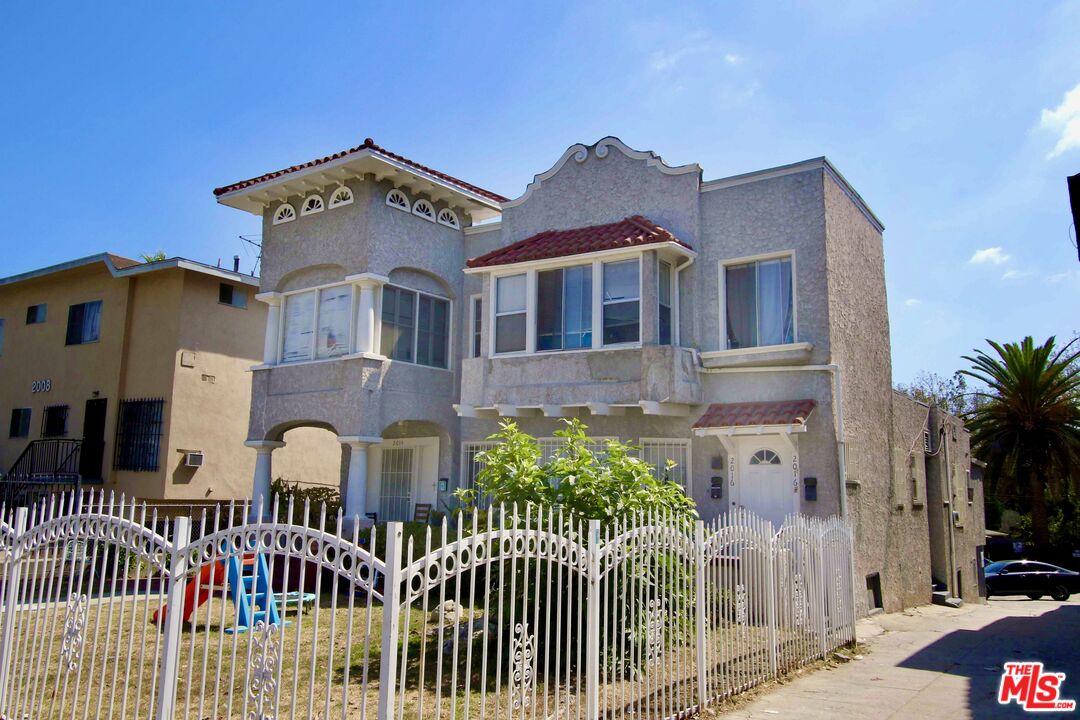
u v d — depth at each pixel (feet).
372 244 57.36
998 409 114.32
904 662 36.86
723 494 49.83
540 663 28.14
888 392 59.36
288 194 62.54
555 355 52.80
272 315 63.16
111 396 75.41
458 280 63.87
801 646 34.17
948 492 74.33
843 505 46.91
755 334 51.06
